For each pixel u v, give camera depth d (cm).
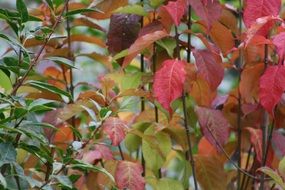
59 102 230
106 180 223
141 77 229
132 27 232
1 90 218
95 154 221
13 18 200
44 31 204
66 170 215
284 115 233
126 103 216
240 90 222
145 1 228
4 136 196
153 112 233
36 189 199
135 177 214
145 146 228
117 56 223
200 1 216
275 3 213
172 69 212
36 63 205
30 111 195
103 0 231
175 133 233
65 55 236
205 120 225
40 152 198
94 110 224
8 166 198
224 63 229
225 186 233
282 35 206
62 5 236
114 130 208
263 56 227
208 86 225
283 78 209
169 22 220
